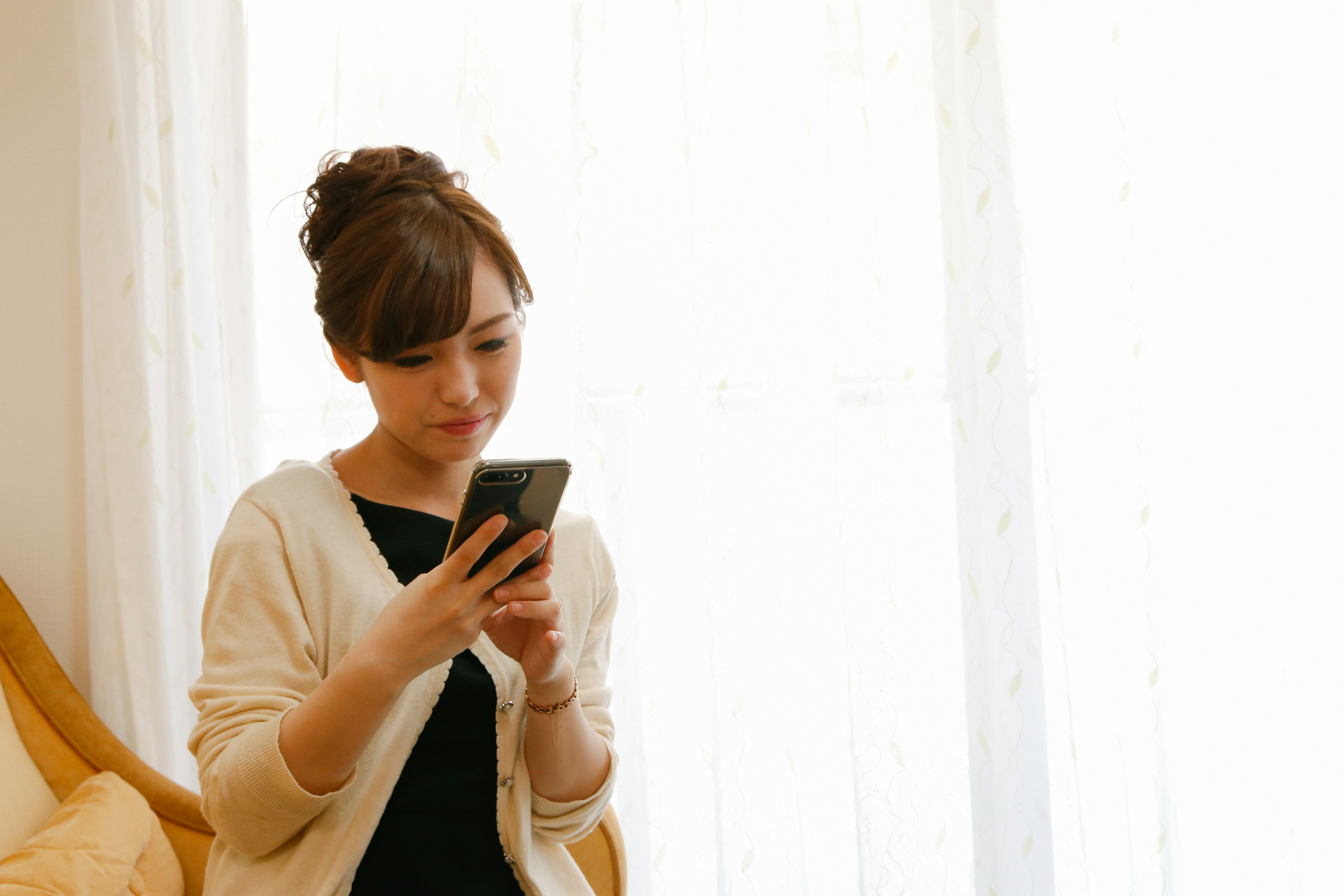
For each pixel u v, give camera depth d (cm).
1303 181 172
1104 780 173
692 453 176
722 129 173
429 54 177
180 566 175
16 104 180
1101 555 173
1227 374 173
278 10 179
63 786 153
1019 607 165
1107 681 172
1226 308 173
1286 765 170
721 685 169
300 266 177
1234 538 173
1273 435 171
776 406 174
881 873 168
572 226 172
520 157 177
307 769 75
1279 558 171
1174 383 175
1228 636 173
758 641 172
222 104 174
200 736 81
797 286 175
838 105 171
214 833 153
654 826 174
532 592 81
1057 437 175
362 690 73
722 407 170
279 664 82
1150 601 166
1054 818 167
